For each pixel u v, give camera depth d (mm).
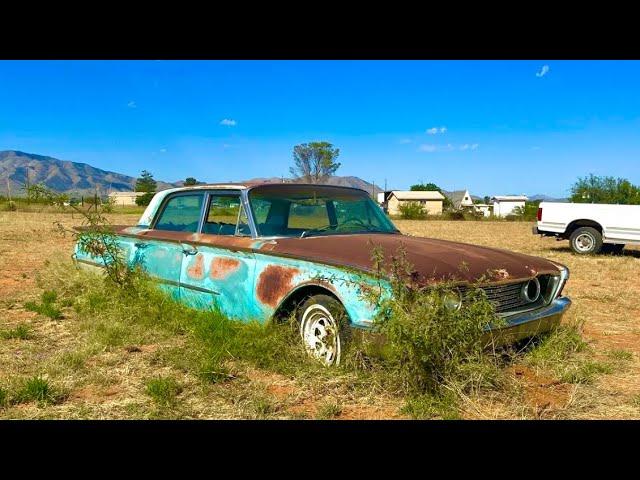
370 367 3984
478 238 21609
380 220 5781
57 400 3678
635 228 13945
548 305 4770
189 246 5484
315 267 4254
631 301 7832
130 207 47031
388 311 3689
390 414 3543
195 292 5367
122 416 3438
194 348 4562
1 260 11141
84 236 6648
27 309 6340
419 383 3697
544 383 4195
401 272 3744
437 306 3627
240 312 4879
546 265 4828
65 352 4570
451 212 51125
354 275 3969
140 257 6129
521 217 51562
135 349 4816
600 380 4316
